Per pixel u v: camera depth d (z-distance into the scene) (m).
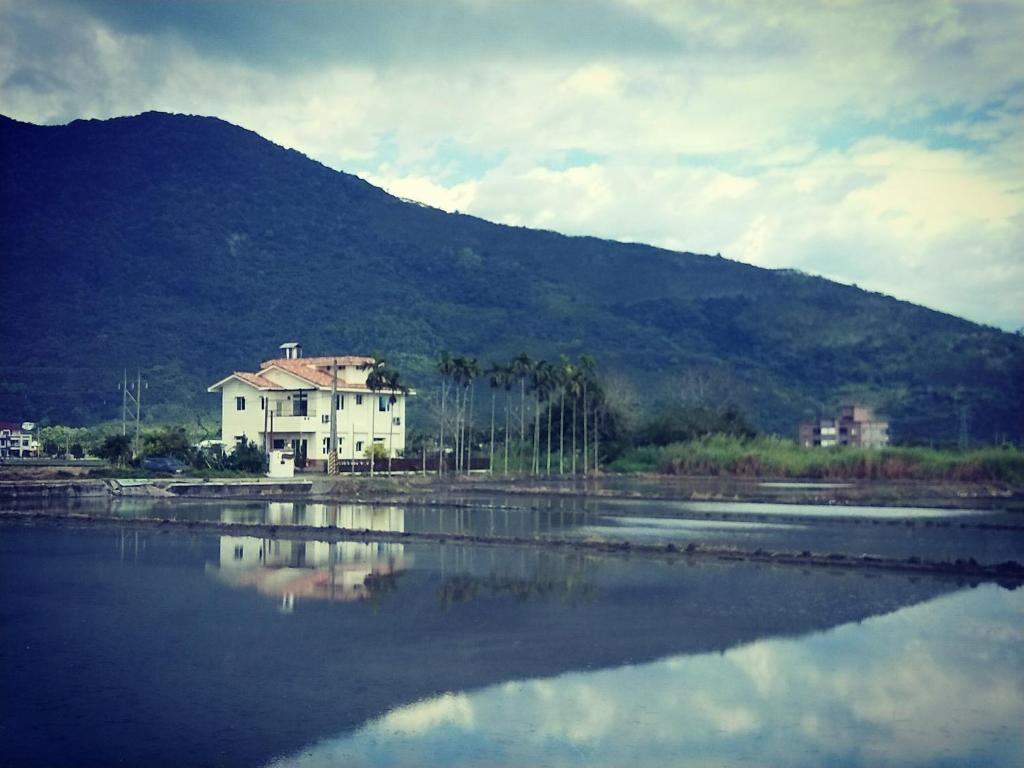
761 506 82.25
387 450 123.06
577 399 141.88
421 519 68.69
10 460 111.69
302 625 31.84
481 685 25.61
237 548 50.66
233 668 26.64
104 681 25.27
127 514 68.06
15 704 23.41
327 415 115.12
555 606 35.69
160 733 21.72
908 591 40.25
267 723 22.48
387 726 22.52
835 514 74.69
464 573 43.22
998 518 72.25
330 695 24.55
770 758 21.20
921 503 86.31
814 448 139.00
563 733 22.33
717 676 26.84
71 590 37.59
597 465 139.75
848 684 26.34
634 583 40.97
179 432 99.50
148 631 30.66
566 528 63.09
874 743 22.11
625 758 21.05
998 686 26.30
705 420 152.88
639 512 75.50
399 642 29.75
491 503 82.62
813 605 36.81
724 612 35.12
